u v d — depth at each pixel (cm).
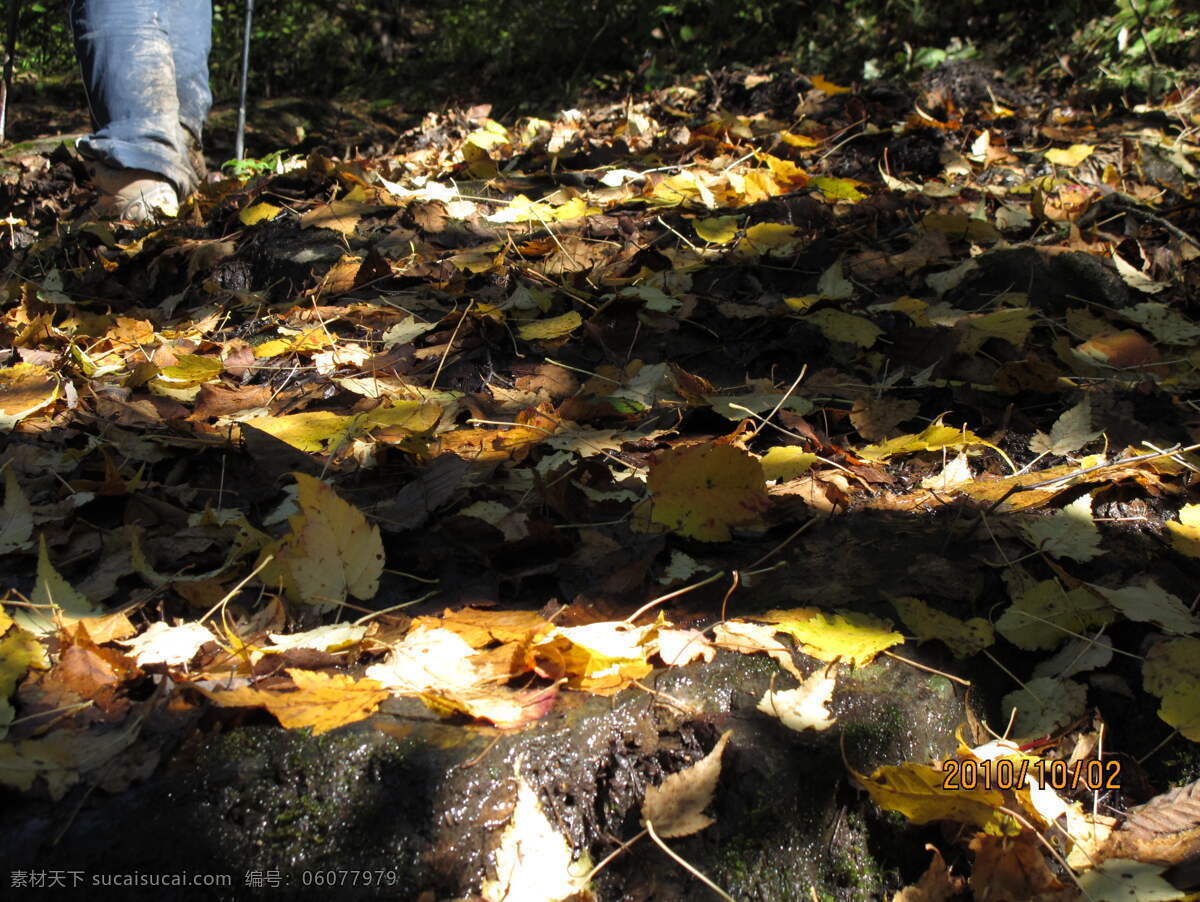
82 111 729
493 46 753
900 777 140
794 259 290
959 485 201
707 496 182
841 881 143
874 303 272
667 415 227
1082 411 217
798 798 143
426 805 131
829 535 187
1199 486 205
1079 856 147
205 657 154
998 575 179
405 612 168
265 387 242
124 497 199
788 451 204
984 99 446
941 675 161
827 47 599
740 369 248
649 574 177
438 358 254
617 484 200
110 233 344
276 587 170
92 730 139
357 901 125
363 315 275
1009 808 148
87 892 122
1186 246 302
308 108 711
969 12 580
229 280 315
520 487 197
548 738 139
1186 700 161
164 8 402
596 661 148
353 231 321
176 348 262
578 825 137
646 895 133
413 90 741
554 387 240
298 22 811
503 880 128
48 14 820
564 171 386
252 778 133
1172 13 524
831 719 150
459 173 386
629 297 261
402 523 185
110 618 160
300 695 140
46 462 210
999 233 301
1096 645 168
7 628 155
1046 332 262
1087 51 520
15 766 131
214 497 201
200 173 426
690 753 144
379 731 140
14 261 362
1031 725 161
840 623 163
